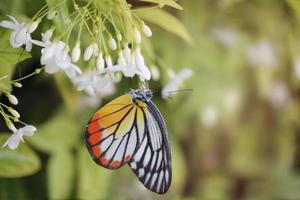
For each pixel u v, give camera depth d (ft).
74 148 1.74
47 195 1.77
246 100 1.97
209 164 2.03
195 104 1.85
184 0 1.83
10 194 1.75
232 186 2.09
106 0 1.32
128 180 1.85
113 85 1.68
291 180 2.22
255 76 1.93
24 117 1.78
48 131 1.74
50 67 1.27
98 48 1.32
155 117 1.39
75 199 1.74
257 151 2.08
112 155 1.37
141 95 1.38
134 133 1.38
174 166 1.86
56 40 1.28
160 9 1.46
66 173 1.73
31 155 1.49
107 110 1.35
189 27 1.82
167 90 1.58
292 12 1.91
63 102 1.76
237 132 2.00
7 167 1.48
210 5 1.86
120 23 1.38
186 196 2.04
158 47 1.78
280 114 2.05
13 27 1.29
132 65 1.31
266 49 1.92
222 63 1.86
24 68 1.68
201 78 1.84
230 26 1.88
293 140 2.13
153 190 1.41
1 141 1.47
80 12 1.31
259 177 2.12
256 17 1.91
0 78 1.32
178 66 1.79
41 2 1.47
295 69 1.95
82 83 1.30
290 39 1.94
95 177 1.73
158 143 1.40
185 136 1.95
